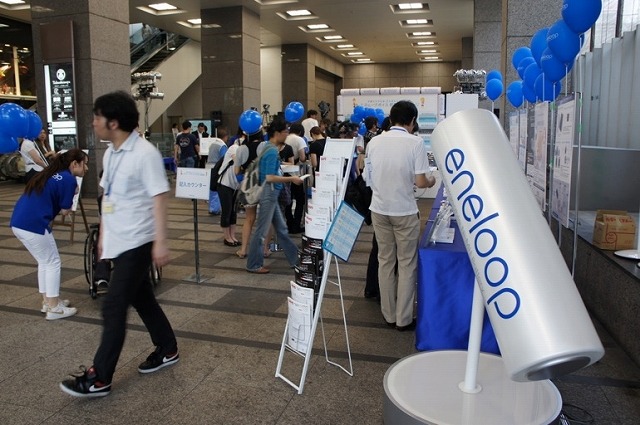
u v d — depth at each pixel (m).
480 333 2.04
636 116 5.66
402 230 3.67
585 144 6.95
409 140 3.57
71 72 9.98
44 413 2.70
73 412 2.71
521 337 1.51
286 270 5.48
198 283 4.99
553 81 3.90
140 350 3.47
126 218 2.75
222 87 15.42
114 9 10.41
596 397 2.86
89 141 10.21
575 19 3.30
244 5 15.12
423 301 3.12
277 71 22.80
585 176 5.72
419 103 11.43
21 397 2.86
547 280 1.55
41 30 10.12
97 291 4.54
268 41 21.73
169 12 16.11
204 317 4.10
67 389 2.78
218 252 6.28
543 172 4.18
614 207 5.71
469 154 1.78
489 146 1.78
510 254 1.59
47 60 10.12
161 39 20.09
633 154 5.61
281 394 2.90
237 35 15.16
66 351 3.45
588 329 1.50
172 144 16.48
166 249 2.73
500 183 1.71
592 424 2.58
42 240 3.87
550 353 1.46
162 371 3.17
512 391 2.07
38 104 10.59
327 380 3.06
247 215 5.97
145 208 2.78
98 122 2.70
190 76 21.27
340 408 2.75
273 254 6.20
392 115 3.70
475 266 1.70
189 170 4.96
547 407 1.93
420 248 3.18
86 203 9.88
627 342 3.36
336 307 4.33
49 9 10.11
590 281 4.12
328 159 3.02
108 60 10.34
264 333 3.78
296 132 7.32
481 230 1.67
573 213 5.58
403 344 3.58
